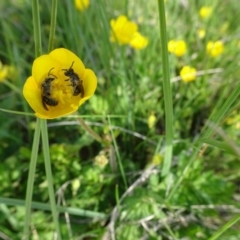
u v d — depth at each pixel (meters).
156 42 0.13
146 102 0.12
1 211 0.10
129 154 0.12
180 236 0.10
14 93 0.12
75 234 0.10
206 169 0.11
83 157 0.12
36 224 0.10
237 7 0.15
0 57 0.14
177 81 0.12
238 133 0.12
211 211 0.10
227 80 0.12
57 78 0.06
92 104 0.11
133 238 0.10
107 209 0.10
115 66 0.12
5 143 0.12
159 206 0.10
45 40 0.13
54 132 0.12
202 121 0.12
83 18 0.13
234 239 0.10
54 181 0.10
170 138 0.09
